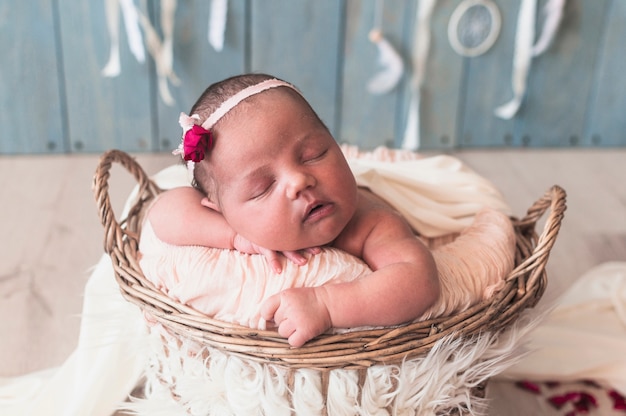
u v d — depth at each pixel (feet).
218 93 2.96
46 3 6.13
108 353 3.67
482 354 3.04
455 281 3.10
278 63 6.56
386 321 2.87
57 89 6.45
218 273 2.98
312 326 2.74
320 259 3.00
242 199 2.89
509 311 3.05
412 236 3.19
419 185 3.94
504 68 6.78
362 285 2.85
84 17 6.21
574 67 6.89
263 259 3.02
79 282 5.02
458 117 6.96
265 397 2.89
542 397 4.12
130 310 3.34
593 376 4.20
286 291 2.81
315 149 2.89
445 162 4.31
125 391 3.70
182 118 2.92
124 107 6.57
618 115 7.13
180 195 3.37
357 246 3.18
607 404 4.08
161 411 3.27
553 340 4.33
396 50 6.59
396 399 2.92
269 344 2.76
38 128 6.59
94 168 6.49
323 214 2.89
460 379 3.02
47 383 3.92
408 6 6.42
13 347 4.42
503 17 6.56
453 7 6.49
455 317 2.92
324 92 6.72
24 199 5.97
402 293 2.85
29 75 6.37
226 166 2.87
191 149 2.84
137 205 3.77
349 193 2.95
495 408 4.01
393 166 4.19
